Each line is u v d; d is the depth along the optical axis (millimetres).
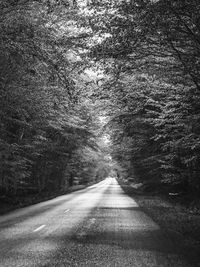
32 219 18688
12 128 28812
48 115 28016
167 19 10492
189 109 15477
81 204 29750
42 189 45125
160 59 13266
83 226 16062
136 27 11016
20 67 19469
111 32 11312
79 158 57562
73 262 9297
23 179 38344
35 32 16500
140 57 12555
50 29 16922
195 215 19469
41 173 43812
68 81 18062
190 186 27344
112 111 25984
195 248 11078
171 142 18094
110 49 11664
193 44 11680
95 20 11500
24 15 15742
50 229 15062
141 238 12984
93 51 11914
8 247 11188
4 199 29219
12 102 21562
